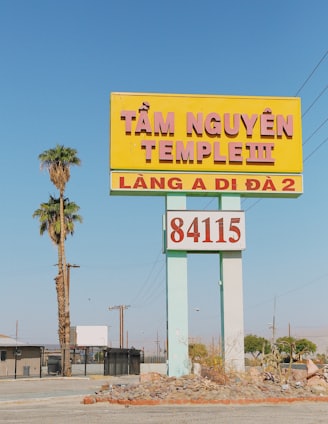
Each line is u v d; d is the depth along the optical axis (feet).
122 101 98.07
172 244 94.79
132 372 190.49
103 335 286.05
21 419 63.82
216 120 98.94
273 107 100.27
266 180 98.53
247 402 76.33
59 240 192.75
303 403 76.69
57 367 197.47
